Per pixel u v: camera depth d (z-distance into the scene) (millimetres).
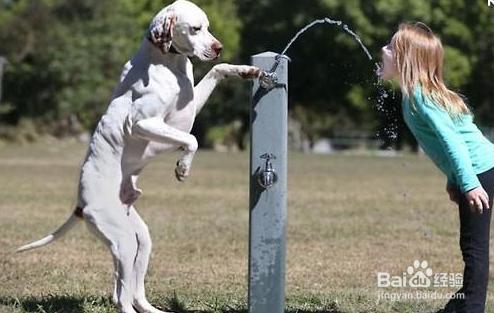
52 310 6941
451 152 5645
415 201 16688
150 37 6008
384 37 39125
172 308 7129
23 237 11430
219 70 6152
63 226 6336
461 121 5797
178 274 8875
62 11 42344
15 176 22453
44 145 40031
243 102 44938
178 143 5938
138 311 6387
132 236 6184
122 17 43938
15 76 41469
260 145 5867
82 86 42312
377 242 11156
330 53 42688
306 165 29281
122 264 6152
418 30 5938
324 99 45844
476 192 5605
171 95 6020
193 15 5898
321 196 17672
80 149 37688
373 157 35688
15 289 7930
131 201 6254
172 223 13023
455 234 11898
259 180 5863
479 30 41812
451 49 40594
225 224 12977
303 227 12609
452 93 5812
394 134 7219
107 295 7578
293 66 43938
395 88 7141
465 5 41594
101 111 43000
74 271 8945
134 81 6070
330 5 40031
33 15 41312
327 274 8906
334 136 49500
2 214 14023
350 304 7375
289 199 16922
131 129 6035
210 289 8039
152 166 27516
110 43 42594
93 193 6109
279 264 5930
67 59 41656
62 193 17875
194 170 26062
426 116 5746
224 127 46906
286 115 5871
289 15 42031
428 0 40656
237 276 8789
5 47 41219
